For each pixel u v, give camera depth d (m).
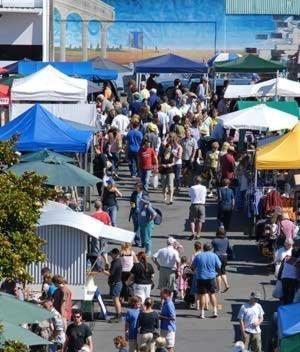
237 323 51.50
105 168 68.06
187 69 91.31
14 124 62.03
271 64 88.06
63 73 77.12
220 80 103.06
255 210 63.03
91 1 112.81
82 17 112.62
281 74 99.75
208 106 91.50
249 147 73.69
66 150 61.03
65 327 46.03
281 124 70.69
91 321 50.91
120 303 51.75
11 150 41.00
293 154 62.06
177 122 76.06
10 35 104.19
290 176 64.38
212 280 52.00
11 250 36.09
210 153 72.44
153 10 114.88
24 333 34.06
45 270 48.38
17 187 38.72
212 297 52.09
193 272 52.47
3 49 104.44
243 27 116.31
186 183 74.56
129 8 114.50
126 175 76.69
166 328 47.47
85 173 57.25
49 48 105.19
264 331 50.03
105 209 63.41
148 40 115.12
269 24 116.19
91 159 67.69
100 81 90.88
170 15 115.31
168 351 47.34
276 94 80.88
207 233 64.94
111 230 50.69
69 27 112.69
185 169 74.50
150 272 51.72
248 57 89.00
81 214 50.44
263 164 61.97
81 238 49.97
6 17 103.88
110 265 52.81
